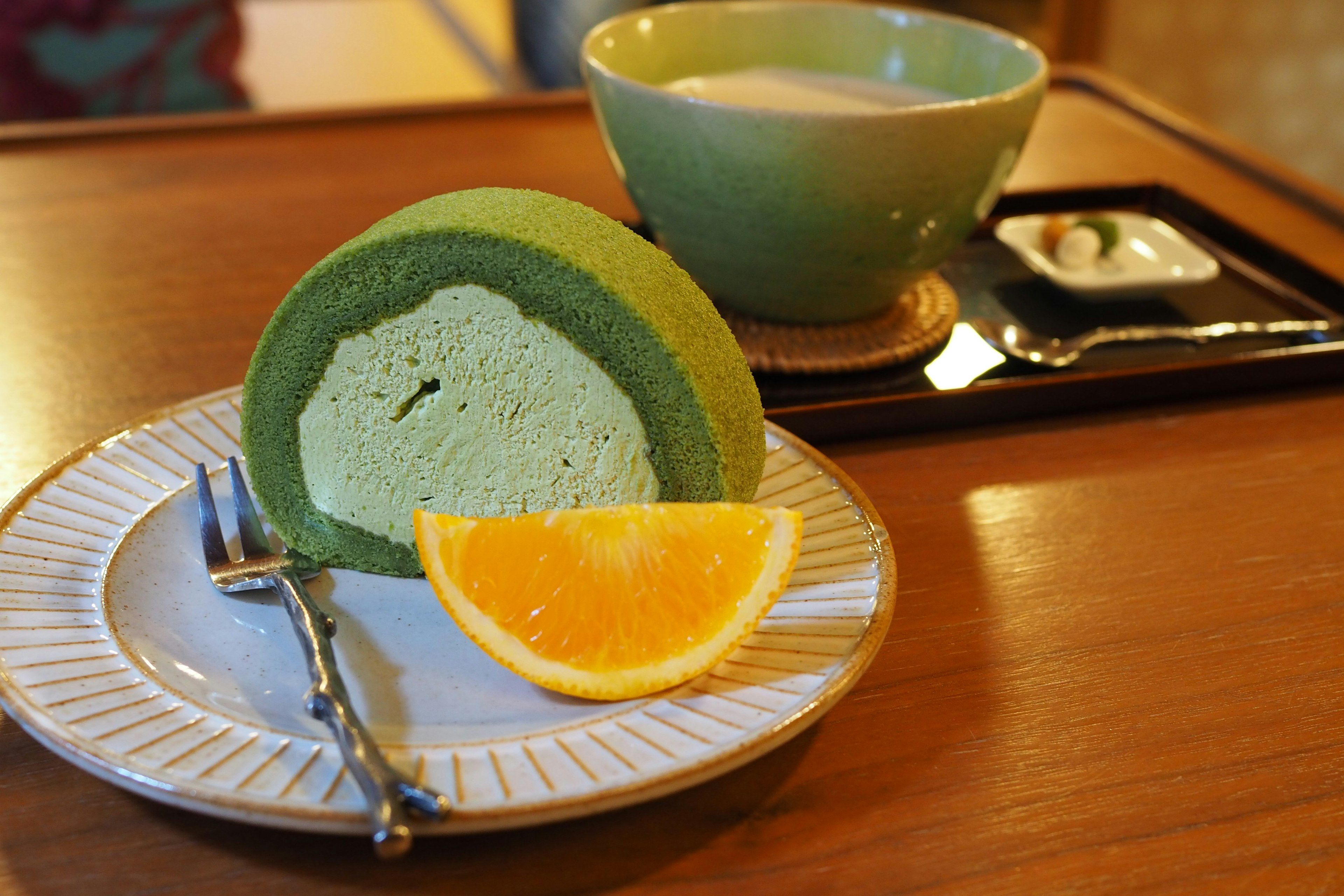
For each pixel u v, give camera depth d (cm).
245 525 34
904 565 35
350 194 53
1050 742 30
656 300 32
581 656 30
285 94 152
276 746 28
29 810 28
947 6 122
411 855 27
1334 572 35
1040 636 33
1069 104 67
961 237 43
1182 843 28
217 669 31
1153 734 30
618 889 27
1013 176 57
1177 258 48
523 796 26
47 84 79
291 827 26
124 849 27
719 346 34
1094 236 48
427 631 32
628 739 28
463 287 33
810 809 28
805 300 43
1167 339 45
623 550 31
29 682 29
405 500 35
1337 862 28
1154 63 110
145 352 42
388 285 33
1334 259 51
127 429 36
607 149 44
